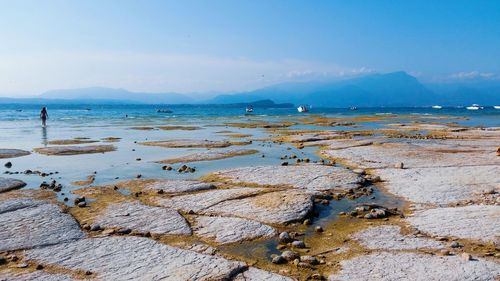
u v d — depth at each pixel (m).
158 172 22.91
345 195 16.86
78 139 43.22
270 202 15.15
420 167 22.70
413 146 31.97
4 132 54.25
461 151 29.03
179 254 10.59
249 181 19.47
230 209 14.55
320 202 15.79
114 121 86.69
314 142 37.00
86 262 10.14
